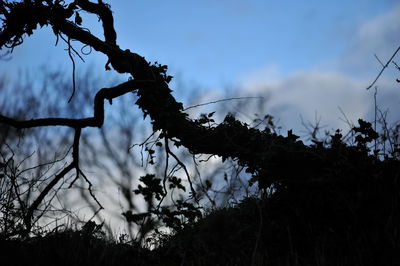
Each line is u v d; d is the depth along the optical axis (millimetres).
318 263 3838
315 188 4102
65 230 4211
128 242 4145
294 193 4133
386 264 3789
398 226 3891
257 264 3898
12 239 4133
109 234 4195
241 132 4301
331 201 4051
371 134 4090
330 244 3988
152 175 4090
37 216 4270
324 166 4113
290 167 4141
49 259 3930
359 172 4039
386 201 3986
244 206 4320
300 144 4203
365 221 3975
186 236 4121
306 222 4098
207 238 4043
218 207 4281
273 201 4199
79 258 3963
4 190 4273
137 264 3984
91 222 4188
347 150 4125
